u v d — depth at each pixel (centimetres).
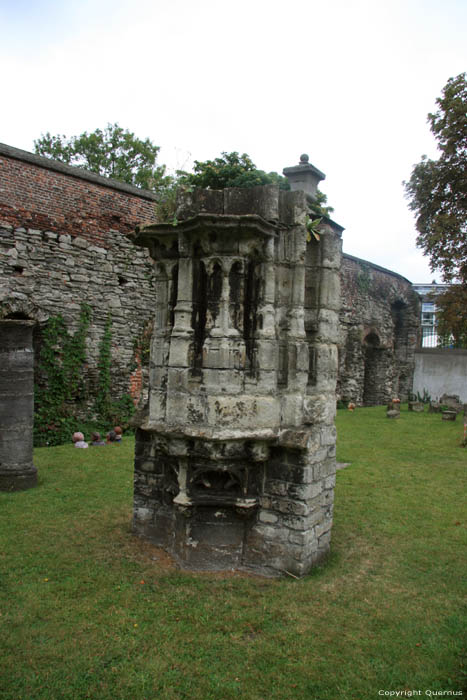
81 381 1384
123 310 1466
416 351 2933
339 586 548
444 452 1265
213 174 657
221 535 581
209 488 575
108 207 1426
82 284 1376
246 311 562
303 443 539
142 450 667
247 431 537
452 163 1895
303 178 670
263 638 452
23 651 427
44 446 1305
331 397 614
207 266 551
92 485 913
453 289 2086
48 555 612
